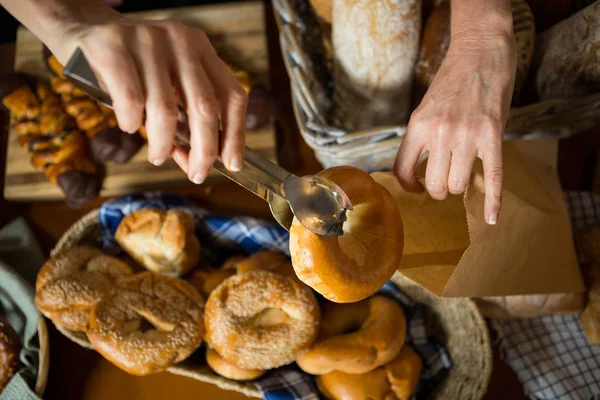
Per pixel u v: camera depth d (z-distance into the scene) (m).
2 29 1.04
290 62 0.79
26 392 0.79
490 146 0.61
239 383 0.78
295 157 0.94
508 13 0.64
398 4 0.71
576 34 0.72
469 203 0.66
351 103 0.80
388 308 0.82
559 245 0.72
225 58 0.96
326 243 0.57
